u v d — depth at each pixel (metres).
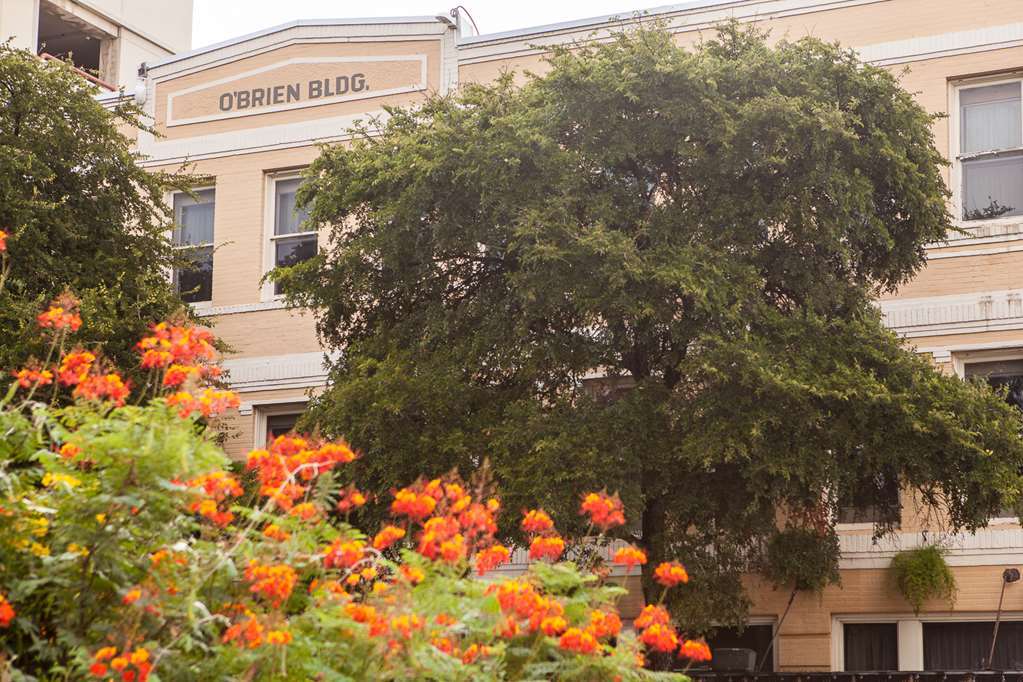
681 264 15.05
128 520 7.09
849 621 20.06
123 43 36.03
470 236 16.11
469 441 15.47
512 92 17.20
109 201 21.41
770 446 14.83
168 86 25.69
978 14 20.75
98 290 20.14
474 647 7.66
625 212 15.85
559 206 15.33
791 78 16.16
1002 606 19.25
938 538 19.58
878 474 16.83
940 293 20.19
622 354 16.39
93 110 21.45
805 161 15.71
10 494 7.24
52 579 7.02
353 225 20.98
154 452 6.98
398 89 24.14
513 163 15.55
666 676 8.27
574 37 23.16
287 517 7.76
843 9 21.44
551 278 15.29
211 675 7.00
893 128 16.36
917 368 15.48
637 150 15.95
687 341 15.45
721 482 15.60
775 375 14.45
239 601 7.42
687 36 22.22
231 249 24.61
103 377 7.71
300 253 24.45
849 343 15.59
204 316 23.72
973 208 20.52
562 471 14.84
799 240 15.91
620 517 8.87
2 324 18.67
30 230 19.80
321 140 24.41
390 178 16.59
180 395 7.53
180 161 25.30
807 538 18.47
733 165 15.71
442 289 17.23
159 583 7.11
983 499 15.27
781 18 21.73
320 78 24.67
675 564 8.52
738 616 16.55
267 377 23.80
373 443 15.80
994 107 20.69
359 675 7.20
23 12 32.84
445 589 7.72
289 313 23.86
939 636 19.73
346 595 7.45
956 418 15.10
